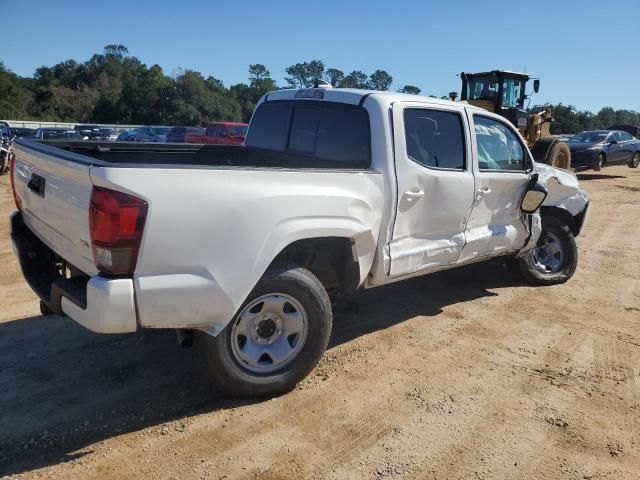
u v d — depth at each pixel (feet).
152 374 13.25
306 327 12.33
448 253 15.72
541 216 20.76
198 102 242.58
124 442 10.63
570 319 17.63
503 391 12.96
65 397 12.17
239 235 10.85
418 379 13.38
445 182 15.03
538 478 10.01
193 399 12.21
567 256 21.20
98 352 14.33
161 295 10.21
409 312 17.81
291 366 12.32
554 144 46.29
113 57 359.25
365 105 14.16
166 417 11.51
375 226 13.46
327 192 12.23
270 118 17.35
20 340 14.99
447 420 11.69
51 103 268.21
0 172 56.80
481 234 16.81
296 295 12.08
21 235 13.24
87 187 9.99
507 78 47.83
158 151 16.24
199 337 11.41
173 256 10.25
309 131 15.81
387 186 13.65
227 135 67.62
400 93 15.06
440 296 19.43
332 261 13.70
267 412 11.77
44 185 11.65
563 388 13.19
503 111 47.16
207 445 10.61
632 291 20.80
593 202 45.44
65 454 10.23
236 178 10.89
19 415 11.43
